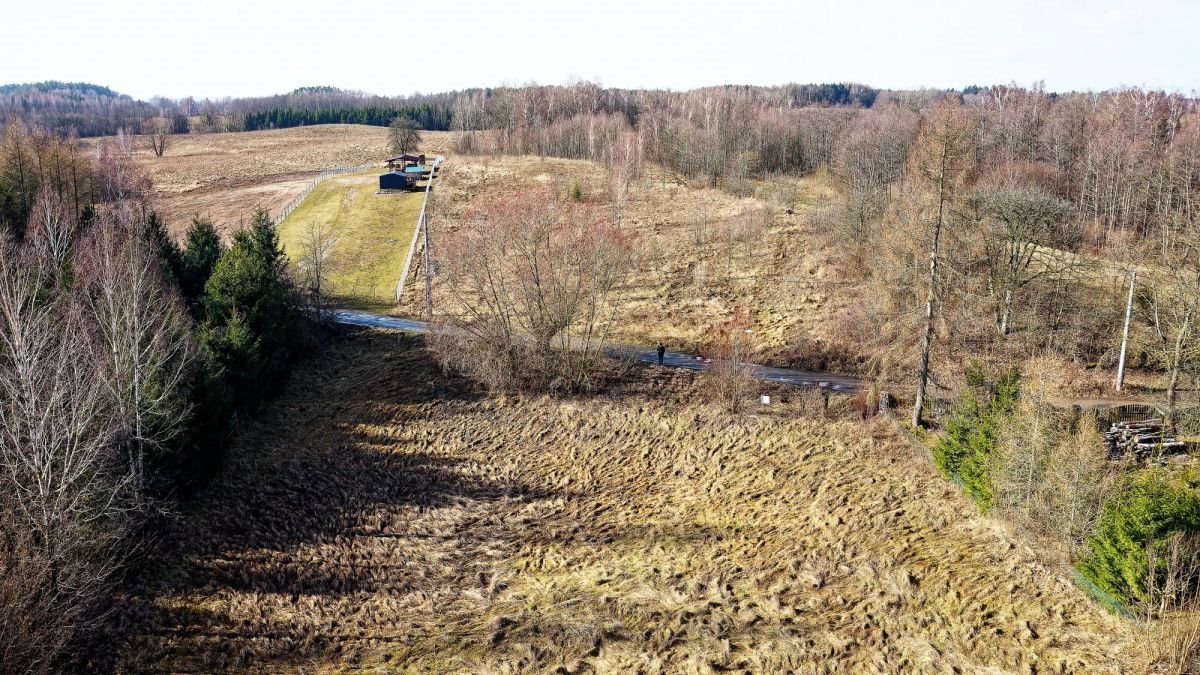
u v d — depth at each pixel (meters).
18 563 23.42
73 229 43.47
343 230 83.31
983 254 54.78
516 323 56.59
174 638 26.72
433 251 74.31
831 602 28.75
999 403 34.72
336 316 61.16
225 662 26.06
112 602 27.97
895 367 48.41
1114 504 26.34
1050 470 29.05
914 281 45.31
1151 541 24.12
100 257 36.94
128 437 29.55
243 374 42.81
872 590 29.11
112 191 92.44
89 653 25.33
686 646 26.73
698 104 158.00
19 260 34.28
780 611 28.50
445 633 28.31
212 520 34.78
